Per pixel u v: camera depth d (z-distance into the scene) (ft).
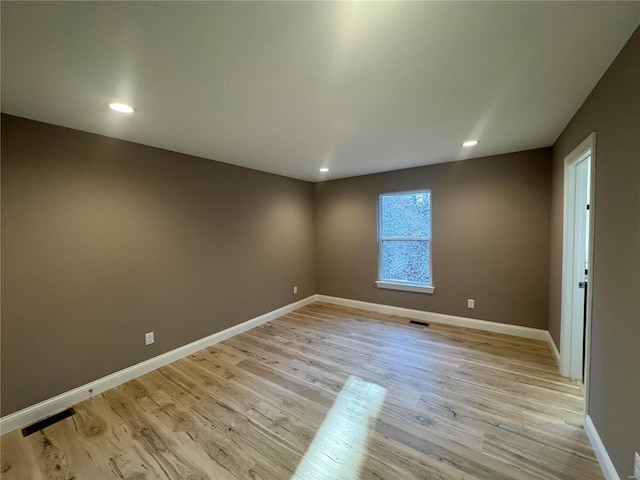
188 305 10.30
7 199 6.43
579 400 7.11
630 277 4.18
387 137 8.67
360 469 5.28
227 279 11.76
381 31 3.96
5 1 3.26
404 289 13.83
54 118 6.72
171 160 9.75
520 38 4.16
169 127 7.50
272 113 6.73
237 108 6.42
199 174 10.67
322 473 5.22
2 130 6.33
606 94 5.03
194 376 8.75
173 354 9.78
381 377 8.45
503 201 11.20
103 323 8.05
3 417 6.41
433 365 9.09
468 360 9.34
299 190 15.66
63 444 6.05
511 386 7.80
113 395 7.81
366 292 15.15
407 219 13.74
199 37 4.01
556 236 9.23
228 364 9.49
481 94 5.95
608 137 4.94
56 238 7.16
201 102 6.08
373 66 4.86
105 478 5.21
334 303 16.33
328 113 6.80
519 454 5.51
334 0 3.37
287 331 12.36
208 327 10.99
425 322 13.05
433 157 11.39
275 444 5.94
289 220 15.01
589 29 3.97
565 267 8.09
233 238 12.03
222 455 5.67
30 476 5.29
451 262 12.50
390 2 3.43
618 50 4.46
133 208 8.71
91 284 7.81
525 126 7.89
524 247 10.91
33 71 4.76
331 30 3.91
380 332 11.96
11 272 6.51
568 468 5.18
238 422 6.62
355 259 15.38
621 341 4.45
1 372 6.40
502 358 9.40
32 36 3.86
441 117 7.16
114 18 3.58
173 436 6.21
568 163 7.70
